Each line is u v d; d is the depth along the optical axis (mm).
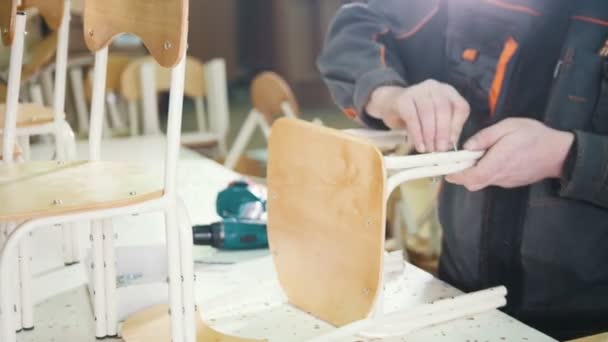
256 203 1706
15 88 1362
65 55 1561
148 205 1035
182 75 1015
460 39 1498
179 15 984
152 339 1152
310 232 1194
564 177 1235
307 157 1170
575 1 1340
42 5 1603
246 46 5945
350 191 1093
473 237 1529
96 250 1199
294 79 5719
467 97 1503
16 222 1234
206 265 1522
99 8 1249
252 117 2936
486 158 1175
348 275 1130
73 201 1003
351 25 1572
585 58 1317
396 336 1161
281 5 5652
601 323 1418
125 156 2580
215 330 1178
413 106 1241
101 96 1270
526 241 1436
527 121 1224
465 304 1240
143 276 1310
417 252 2459
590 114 1316
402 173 1107
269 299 1321
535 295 1462
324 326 1202
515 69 1428
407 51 1600
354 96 1445
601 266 1392
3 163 1292
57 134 1581
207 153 3342
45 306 1348
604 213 1357
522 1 1395
